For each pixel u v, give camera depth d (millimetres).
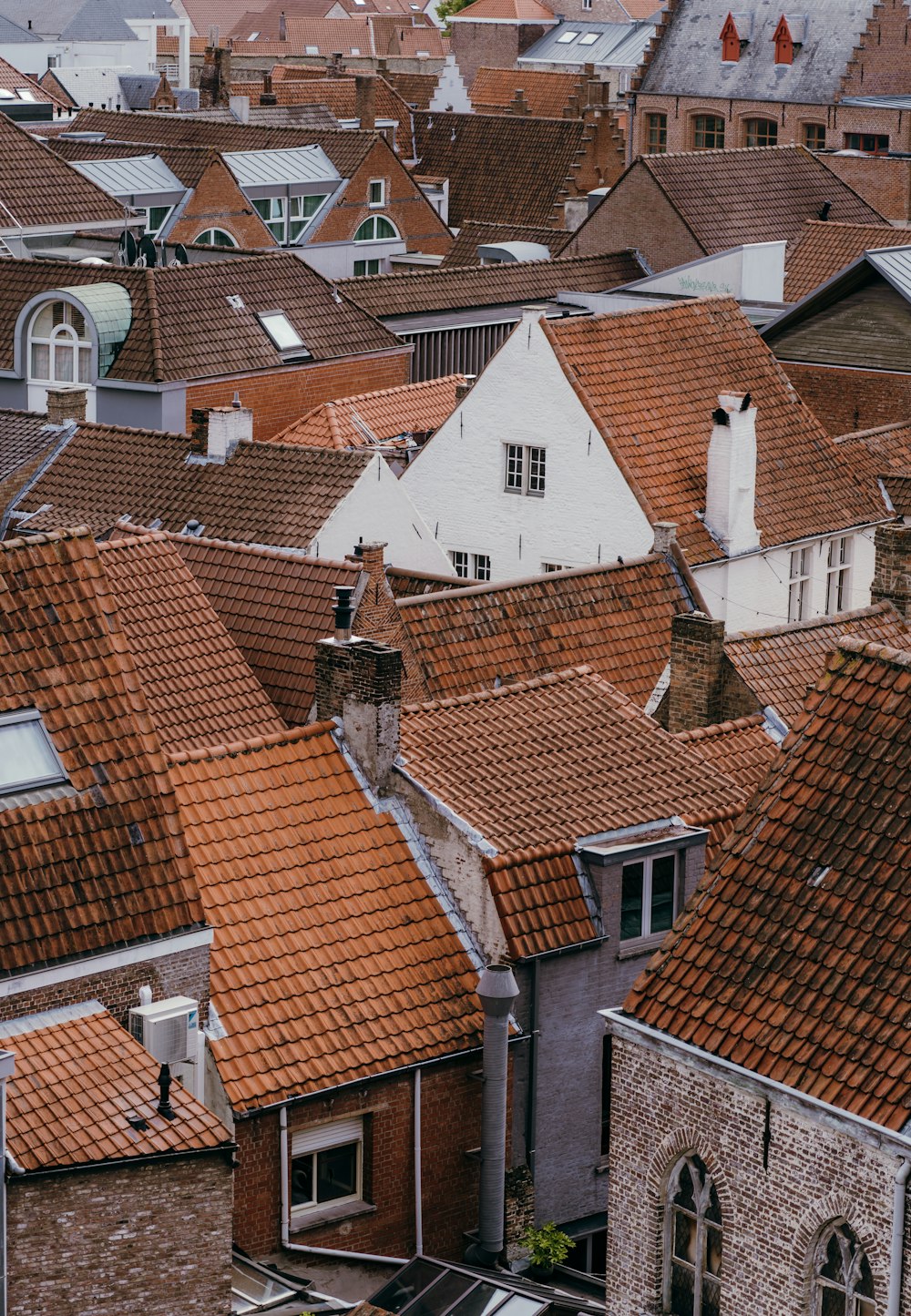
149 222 108125
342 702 39750
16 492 66062
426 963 37594
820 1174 28438
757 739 44812
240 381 79250
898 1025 28547
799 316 78750
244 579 52312
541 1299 32969
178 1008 33219
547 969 37875
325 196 116938
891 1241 27500
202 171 109812
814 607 65500
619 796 40344
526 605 52375
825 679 31984
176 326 78688
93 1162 29781
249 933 36562
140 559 48688
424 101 169500
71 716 34094
